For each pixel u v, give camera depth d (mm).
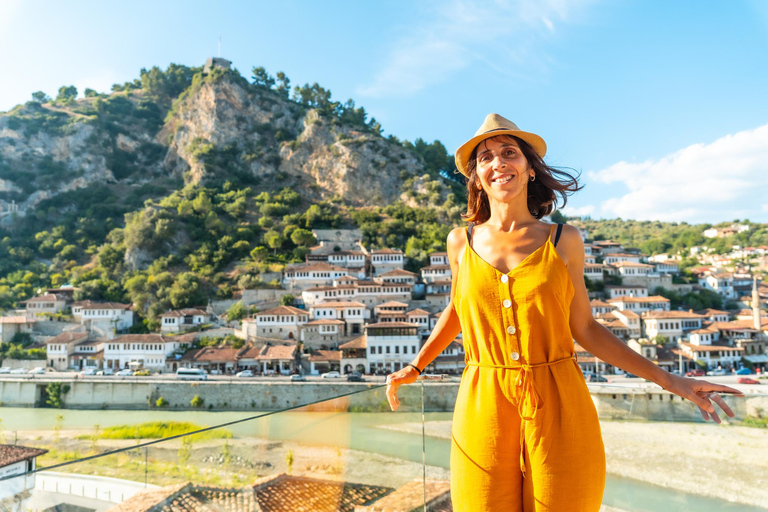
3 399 50156
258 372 63750
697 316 70938
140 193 145375
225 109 160875
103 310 78125
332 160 147250
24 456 5754
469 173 2719
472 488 2174
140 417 46062
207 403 48438
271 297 86688
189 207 116750
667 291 90562
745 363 64125
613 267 94375
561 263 2125
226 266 103938
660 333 70000
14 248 116812
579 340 2531
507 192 2281
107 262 103562
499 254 2238
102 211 131375
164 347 65750
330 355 65312
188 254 106062
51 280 103750
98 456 2637
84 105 184375
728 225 180125
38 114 160625
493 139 2383
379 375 59344
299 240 109688
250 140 159625
